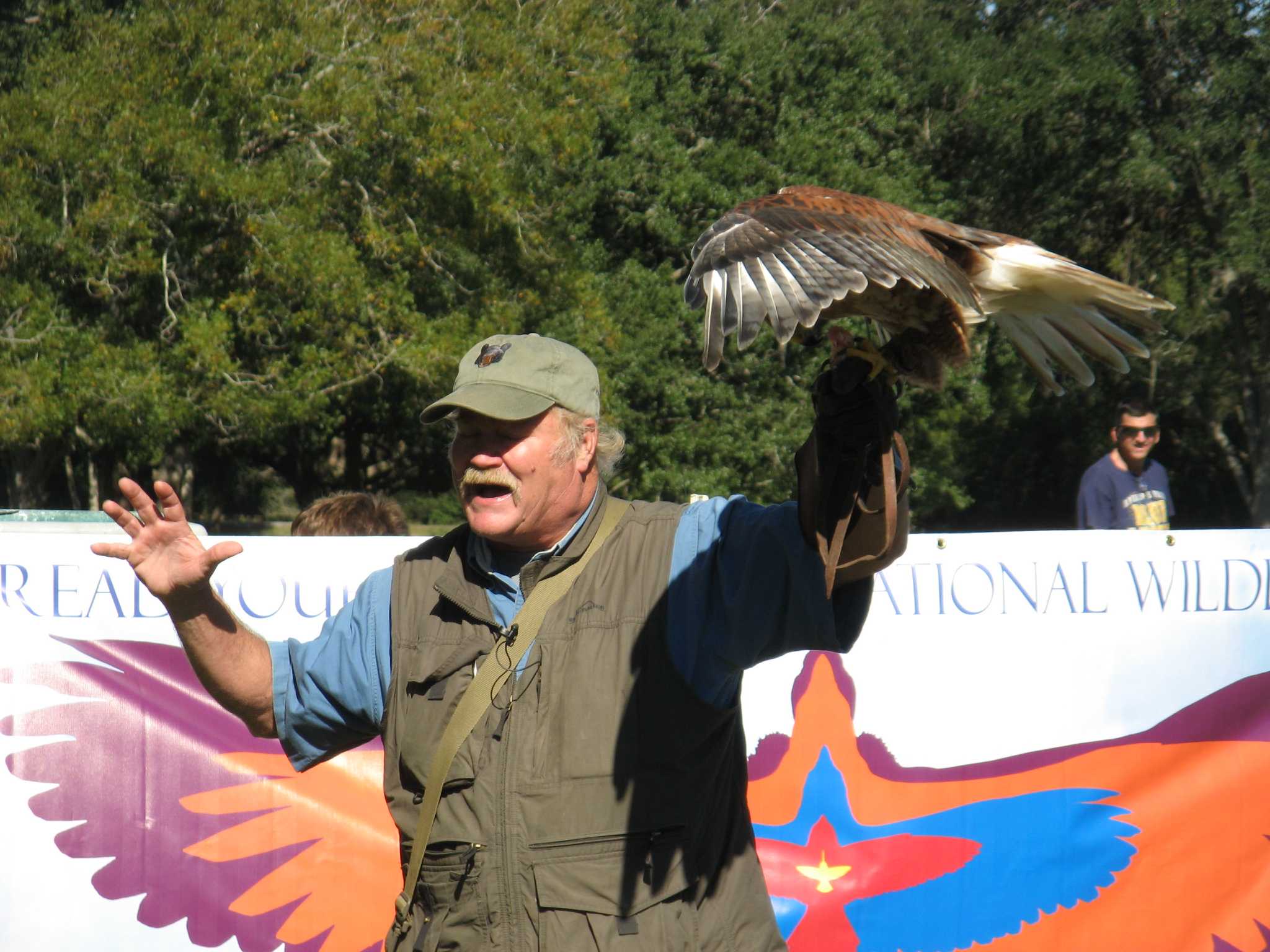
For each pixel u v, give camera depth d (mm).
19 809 6605
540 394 4195
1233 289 49531
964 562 7105
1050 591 7133
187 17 31859
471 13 34781
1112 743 7082
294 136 34125
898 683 7027
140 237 31812
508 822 3906
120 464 46219
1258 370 50781
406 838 4117
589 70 36844
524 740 3980
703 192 44531
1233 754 7102
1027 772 7020
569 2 36250
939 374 4094
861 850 6891
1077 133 50875
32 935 6543
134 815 6660
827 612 3916
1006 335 4641
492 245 36000
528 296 36375
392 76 33312
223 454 50594
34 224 30547
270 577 6910
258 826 6707
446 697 4086
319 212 33000
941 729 7008
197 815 6688
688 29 46906
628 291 43062
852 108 48125
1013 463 56969
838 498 3568
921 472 48438
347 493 7973
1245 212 46906
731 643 4031
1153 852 7020
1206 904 6988
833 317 3768
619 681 4031
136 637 6773
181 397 32688
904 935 6867
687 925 3939
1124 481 11266
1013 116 50156
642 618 4098
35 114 31125
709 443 42188
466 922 3900
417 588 4371
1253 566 7195
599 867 3875
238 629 4383
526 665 4082
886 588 7090
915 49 53656
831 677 6996
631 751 3971
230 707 4391
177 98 31984
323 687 4363
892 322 4039
